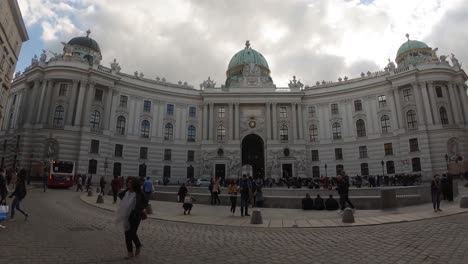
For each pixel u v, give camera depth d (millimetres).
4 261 7488
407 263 7609
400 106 56719
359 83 62500
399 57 66125
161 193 28844
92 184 50844
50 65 53000
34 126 50500
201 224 15062
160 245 10031
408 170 53344
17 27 41094
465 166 48969
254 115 66062
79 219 15500
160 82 64875
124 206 8203
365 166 59156
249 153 69500
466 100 55000
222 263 7867
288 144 63125
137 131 60406
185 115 65938
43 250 8750
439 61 56844
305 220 15836
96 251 8859
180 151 63656
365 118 60938
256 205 22578
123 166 57344
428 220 14570
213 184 25703
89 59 61594
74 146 50812
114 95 58656
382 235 11352
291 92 65562
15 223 13273
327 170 62188
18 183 14453
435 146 51438
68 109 51969
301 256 8602
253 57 78312
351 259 8156
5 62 39469
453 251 8594
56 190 36281
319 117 65375
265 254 8859
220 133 65375
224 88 67312
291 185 51438
